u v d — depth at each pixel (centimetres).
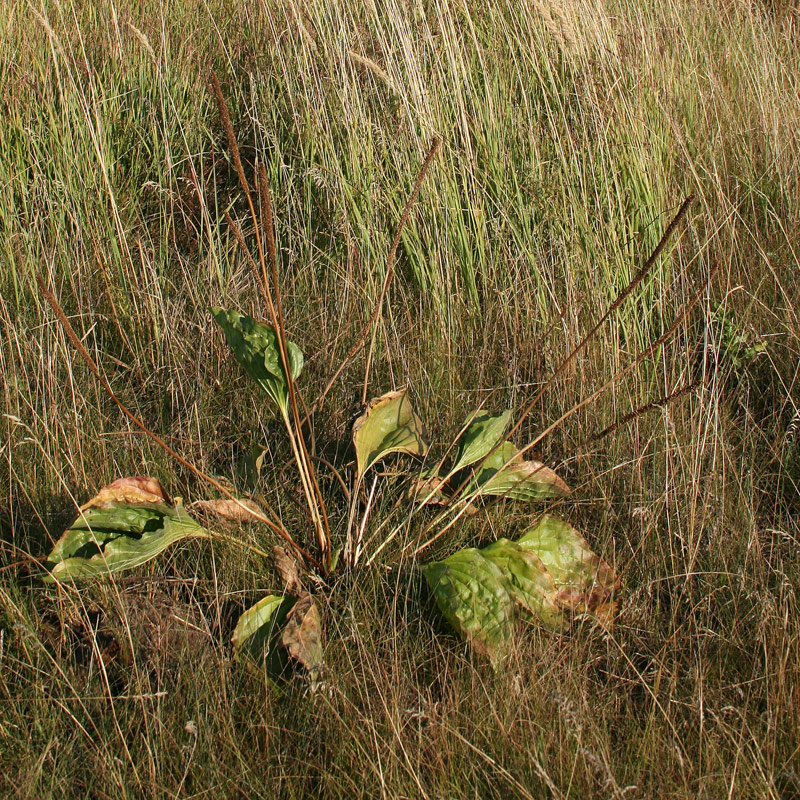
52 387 280
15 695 206
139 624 223
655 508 256
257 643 220
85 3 462
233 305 335
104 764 185
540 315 329
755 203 395
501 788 183
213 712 198
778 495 273
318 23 381
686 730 200
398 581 233
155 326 325
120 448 281
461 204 364
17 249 346
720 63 479
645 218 348
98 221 360
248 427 300
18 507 257
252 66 448
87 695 204
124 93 411
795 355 313
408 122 359
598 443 283
